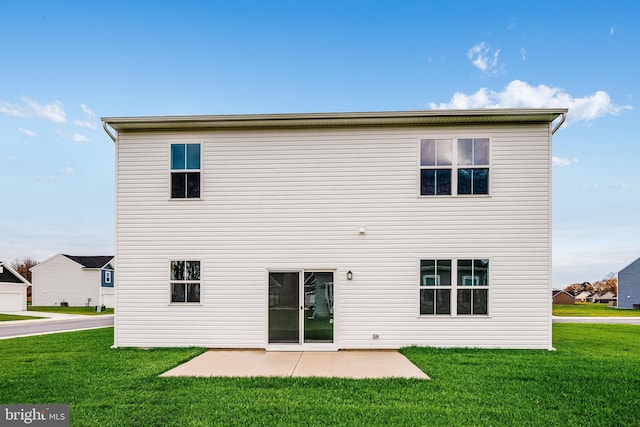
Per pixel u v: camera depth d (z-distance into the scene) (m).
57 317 25.66
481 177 9.92
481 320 9.68
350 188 10.04
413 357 8.56
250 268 10.03
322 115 9.77
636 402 5.68
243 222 10.11
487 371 7.34
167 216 10.20
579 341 11.17
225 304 9.98
